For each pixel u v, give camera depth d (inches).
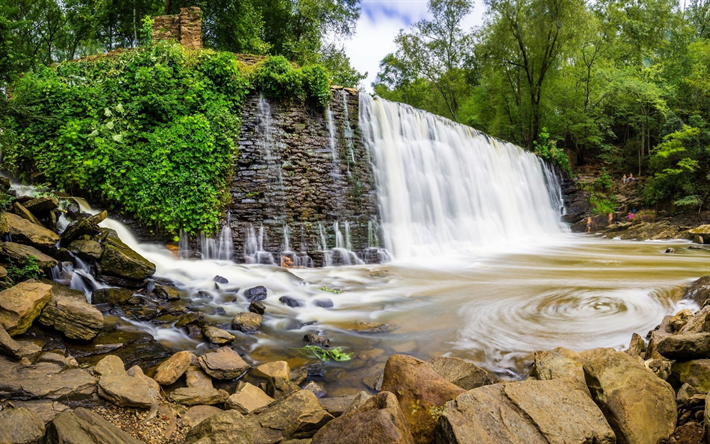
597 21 1249.4
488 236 780.6
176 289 347.3
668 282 435.2
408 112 681.0
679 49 1427.2
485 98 1502.2
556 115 1320.1
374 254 562.9
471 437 127.5
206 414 179.3
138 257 328.5
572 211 1096.2
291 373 220.1
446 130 762.2
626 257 652.1
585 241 879.7
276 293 372.8
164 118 482.0
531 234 919.7
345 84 984.3
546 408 142.8
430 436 147.2
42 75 478.3
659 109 1161.4
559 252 709.3
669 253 691.4
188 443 150.4
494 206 836.6
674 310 329.1
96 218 353.4
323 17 1119.6
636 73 1376.7
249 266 452.4
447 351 261.3
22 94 435.2
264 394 194.4
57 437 135.3
